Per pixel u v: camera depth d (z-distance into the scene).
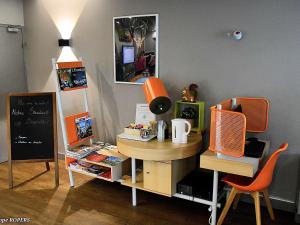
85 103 3.70
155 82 2.99
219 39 2.99
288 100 2.78
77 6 3.83
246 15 2.83
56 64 3.30
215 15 2.97
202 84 3.15
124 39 3.53
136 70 3.52
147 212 2.95
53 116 3.55
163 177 2.80
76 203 3.13
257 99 2.84
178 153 2.71
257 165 2.37
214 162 2.47
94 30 3.76
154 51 3.35
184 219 2.84
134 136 3.05
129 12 3.46
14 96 3.54
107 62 3.73
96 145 3.68
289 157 2.87
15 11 4.23
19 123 3.55
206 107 3.17
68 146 3.42
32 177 3.79
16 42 4.30
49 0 4.04
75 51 3.97
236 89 2.99
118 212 2.95
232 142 2.36
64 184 3.59
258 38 2.81
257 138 2.95
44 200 3.19
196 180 2.93
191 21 3.10
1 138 4.29
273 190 3.00
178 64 3.25
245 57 2.90
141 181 3.08
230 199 2.57
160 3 3.24
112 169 3.08
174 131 2.84
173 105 3.35
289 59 2.72
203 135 3.21
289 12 2.65
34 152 3.58
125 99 3.68
